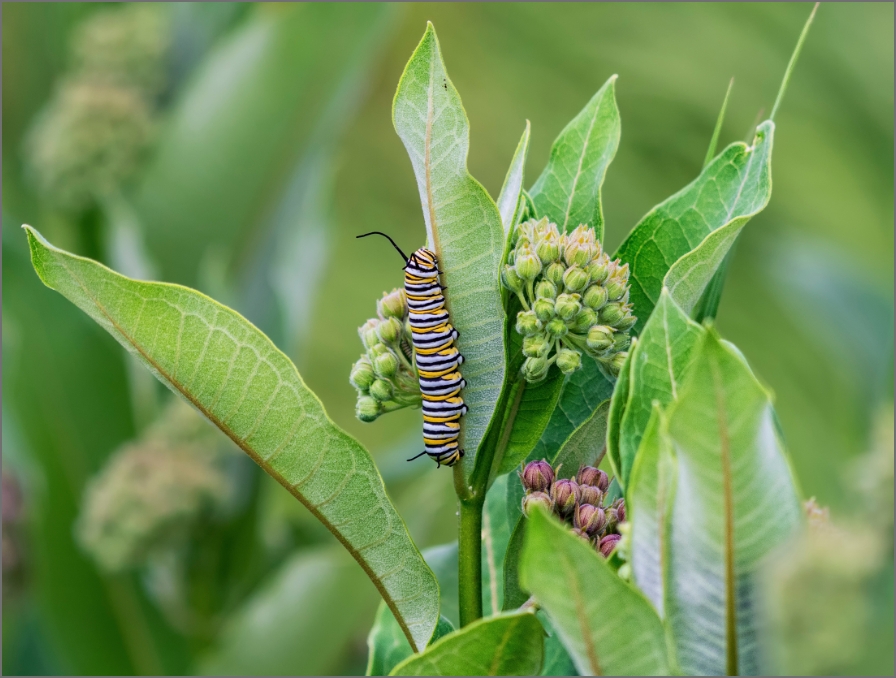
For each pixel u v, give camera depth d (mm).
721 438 382
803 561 387
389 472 784
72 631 728
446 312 439
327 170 821
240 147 773
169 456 699
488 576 486
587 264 443
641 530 396
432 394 438
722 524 387
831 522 424
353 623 639
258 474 736
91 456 743
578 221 464
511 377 442
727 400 379
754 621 389
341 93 782
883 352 781
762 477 385
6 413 749
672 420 382
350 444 427
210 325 422
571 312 437
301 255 835
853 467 457
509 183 451
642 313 458
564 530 383
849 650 387
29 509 801
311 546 797
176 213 783
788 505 387
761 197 440
